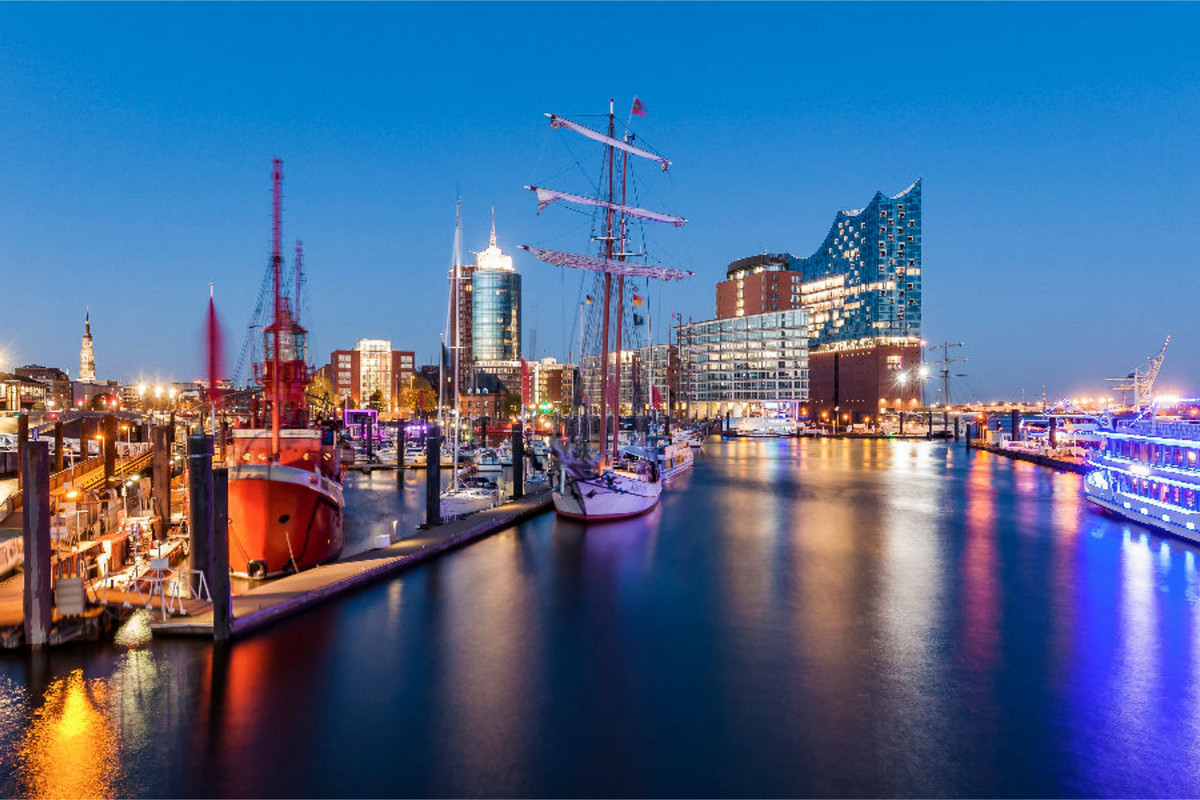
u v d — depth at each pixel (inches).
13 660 946.1
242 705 840.9
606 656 1009.5
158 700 847.7
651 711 834.8
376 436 5128.0
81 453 2491.4
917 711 835.4
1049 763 720.3
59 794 665.6
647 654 1018.7
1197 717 821.2
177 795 665.6
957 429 7800.2
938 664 982.4
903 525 2148.1
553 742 760.3
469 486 2770.7
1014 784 682.8
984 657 1007.6
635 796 661.9
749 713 829.8
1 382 4311.0
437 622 1144.8
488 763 718.5
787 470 4106.8
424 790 671.8
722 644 1059.3
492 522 1934.1
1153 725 800.9
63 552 1199.6
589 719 814.5
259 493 1401.3
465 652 1017.5
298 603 1168.8
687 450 4192.9
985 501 2738.7
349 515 2285.9
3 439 2534.5
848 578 1462.8
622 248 2511.1
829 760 725.3
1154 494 2133.4
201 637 1020.5
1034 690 894.4
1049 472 4028.1
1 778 690.2
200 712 820.6
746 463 4626.0
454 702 855.1
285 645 1024.9
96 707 828.0
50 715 808.9
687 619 1179.9
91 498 1578.5
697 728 792.9
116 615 1028.5
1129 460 2273.6
